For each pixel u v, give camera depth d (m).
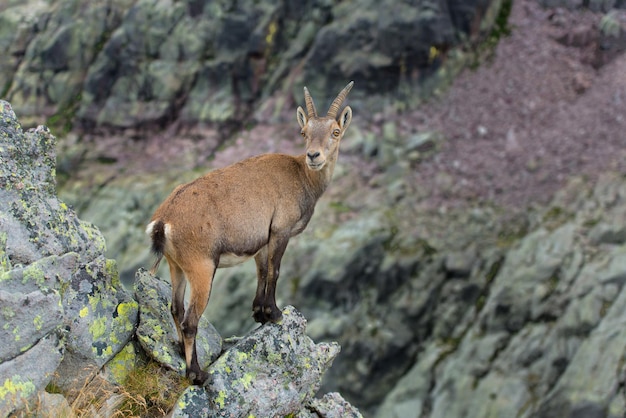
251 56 25.20
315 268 19.38
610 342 15.74
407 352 18.36
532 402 15.82
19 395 5.86
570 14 25.08
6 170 6.50
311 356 7.41
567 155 21.12
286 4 25.56
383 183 21.94
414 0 24.22
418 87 24.23
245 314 19.03
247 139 24.30
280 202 7.22
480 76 24.22
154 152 24.67
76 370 6.54
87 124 25.34
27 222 6.47
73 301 6.60
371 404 18.00
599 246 18.08
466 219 20.33
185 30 25.69
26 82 26.00
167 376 6.88
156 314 7.25
